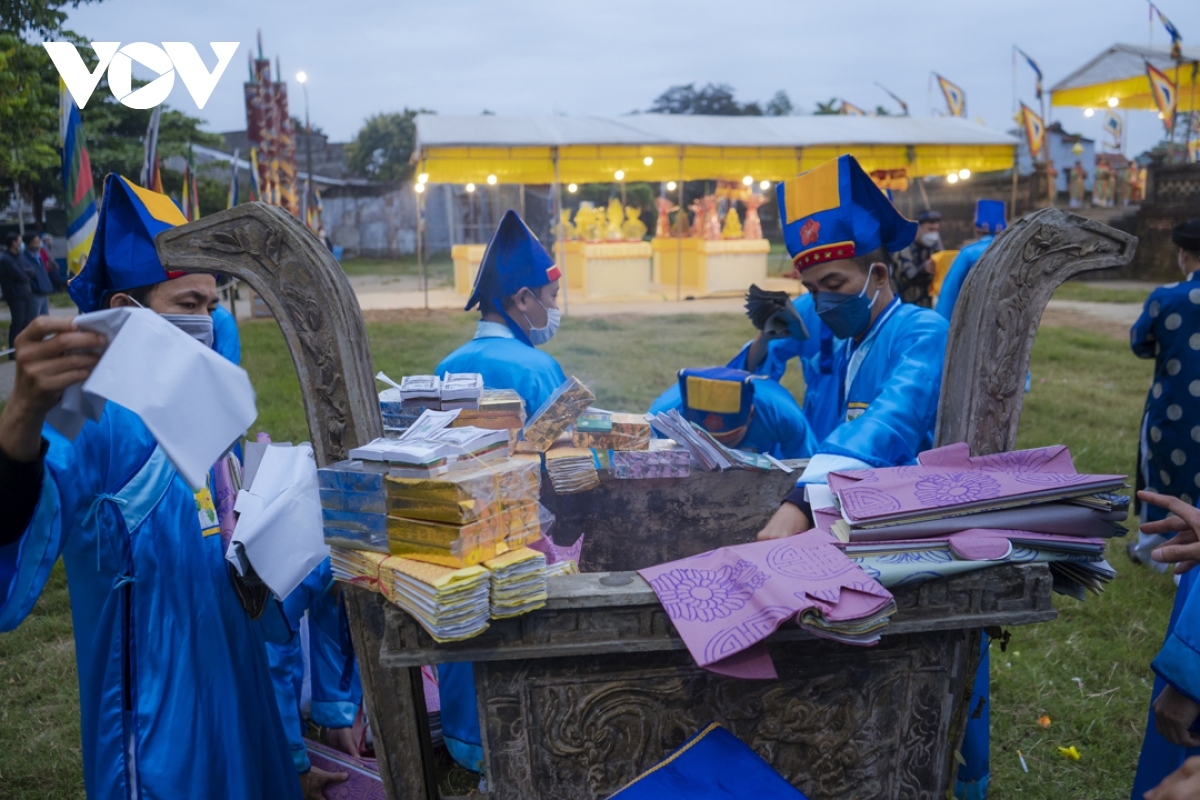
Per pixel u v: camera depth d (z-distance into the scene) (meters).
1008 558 1.60
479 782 2.72
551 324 2.97
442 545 1.50
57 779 2.87
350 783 2.55
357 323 1.78
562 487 2.22
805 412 3.01
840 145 16.67
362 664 1.86
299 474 1.89
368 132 45.88
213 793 1.82
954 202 27.48
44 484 1.56
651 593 1.59
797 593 1.52
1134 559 4.51
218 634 1.86
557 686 1.67
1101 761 2.88
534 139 15.33
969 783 2.45
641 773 1.73
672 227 22.86
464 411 2.06
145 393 1.32
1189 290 4.34
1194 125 22.86
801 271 2.50
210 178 23.00
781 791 1.61
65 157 4.90
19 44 9.12
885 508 1.67
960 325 1.87
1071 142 37.66
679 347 11.41
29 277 12.33
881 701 1.75
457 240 31.64
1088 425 7.11
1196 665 1.51
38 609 4.12
